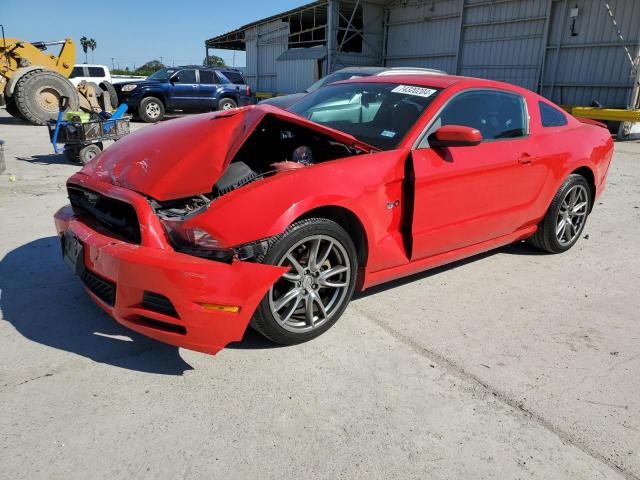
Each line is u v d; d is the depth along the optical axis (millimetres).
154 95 16797
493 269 4285
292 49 25859
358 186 2975
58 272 3865
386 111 3627
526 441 2268
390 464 2107
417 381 2668
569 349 3047
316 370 2730
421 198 3277
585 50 15883
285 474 2035
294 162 3240
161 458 2096
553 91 16922
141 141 3295
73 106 12938
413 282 3953
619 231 5496
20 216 5258
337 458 2127
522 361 2898
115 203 2908
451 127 3213
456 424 2357
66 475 1992
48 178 7230
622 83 15062
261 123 3311
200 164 2881
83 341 2941
